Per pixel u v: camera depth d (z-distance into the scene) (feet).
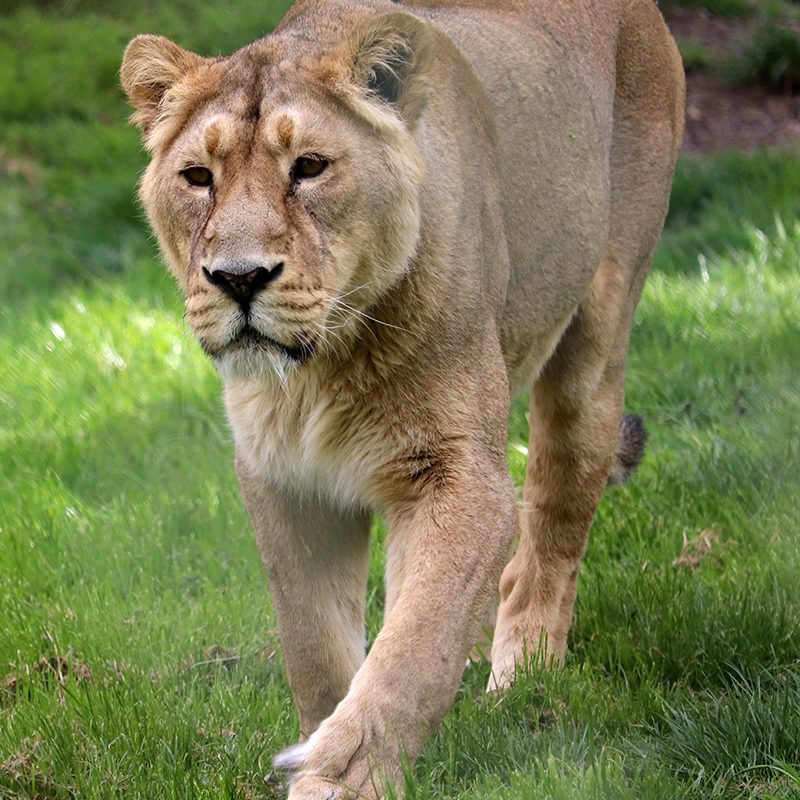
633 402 43.62
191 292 22.67
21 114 75.46
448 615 22.79
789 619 28.86
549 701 26.43
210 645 30.42
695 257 57.36
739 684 26.89
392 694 21.88
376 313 23.67
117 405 46.06
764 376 43.62
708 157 67.92
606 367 31.99
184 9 85.71
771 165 65.46
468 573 23.24
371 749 21.47
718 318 49.29
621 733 25.45
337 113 22.90
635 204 32.78
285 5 84.58
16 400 46.68
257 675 29.37
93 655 29.45
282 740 25.57
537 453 31.89
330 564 25.85
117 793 23.62
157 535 36.17
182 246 23.57
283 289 21.94
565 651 30.42
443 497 23.76
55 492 39.45
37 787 24.50
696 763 23.38
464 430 24.07
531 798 21.72
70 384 47.80
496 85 28.22
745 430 39.60
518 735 24.75
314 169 22.54
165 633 30.60
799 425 39.29
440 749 24.14
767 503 35.17
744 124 73.10
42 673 28.63
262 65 23.22
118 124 75.05
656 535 34.42
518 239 28.02
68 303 55.52
